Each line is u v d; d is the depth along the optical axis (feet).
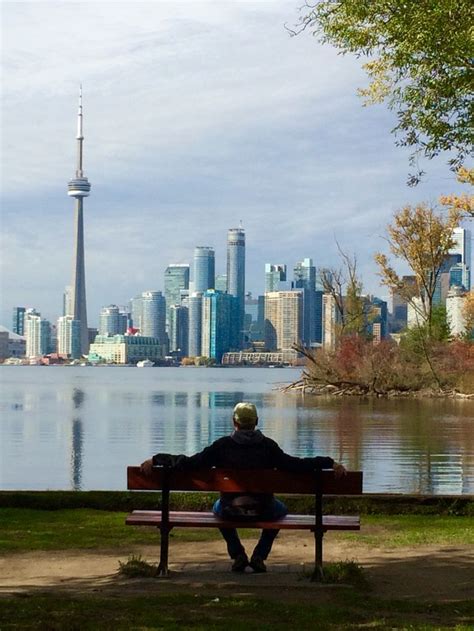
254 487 32.30
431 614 27.20
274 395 305.53
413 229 277.23
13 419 187.62
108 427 165.48
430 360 284.00
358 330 307.37
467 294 311.68
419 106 55.67
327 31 54.24
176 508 50.26
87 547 39.45
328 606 27.91
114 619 25.76
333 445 123.75
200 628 24.76
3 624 25.09
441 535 42.55
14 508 51.13
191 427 165.89
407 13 50.78
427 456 108.37
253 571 33.76
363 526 45.44
